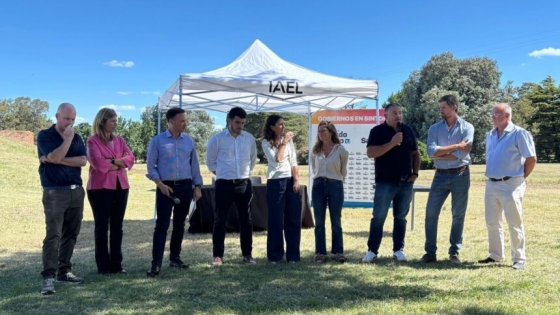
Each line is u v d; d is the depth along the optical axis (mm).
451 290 4016
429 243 5129
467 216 9047
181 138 4766
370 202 9938
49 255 4020
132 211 10523
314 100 8859
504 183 4797
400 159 5051
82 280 4359
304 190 7961
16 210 9703
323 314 3441
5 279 4539
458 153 4945
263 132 5219
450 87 43094
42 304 3721
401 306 3607
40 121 74625
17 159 19266
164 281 4383
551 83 45625
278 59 7352
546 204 10836
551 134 44250
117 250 4723
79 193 4195
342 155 5109
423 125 42125
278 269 4852
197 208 7406
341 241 5254
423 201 12406
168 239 6871
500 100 44281
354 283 4285
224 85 6020
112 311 3543
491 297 3814
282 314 3451
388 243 6434
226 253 5781
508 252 5656
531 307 3549
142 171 26812
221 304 3697
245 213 5133
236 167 4984
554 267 4820
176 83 6211
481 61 43562
